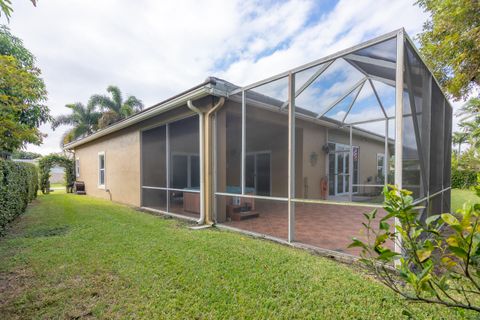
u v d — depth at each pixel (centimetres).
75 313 216
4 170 472
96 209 764
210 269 298
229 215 615
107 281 272
